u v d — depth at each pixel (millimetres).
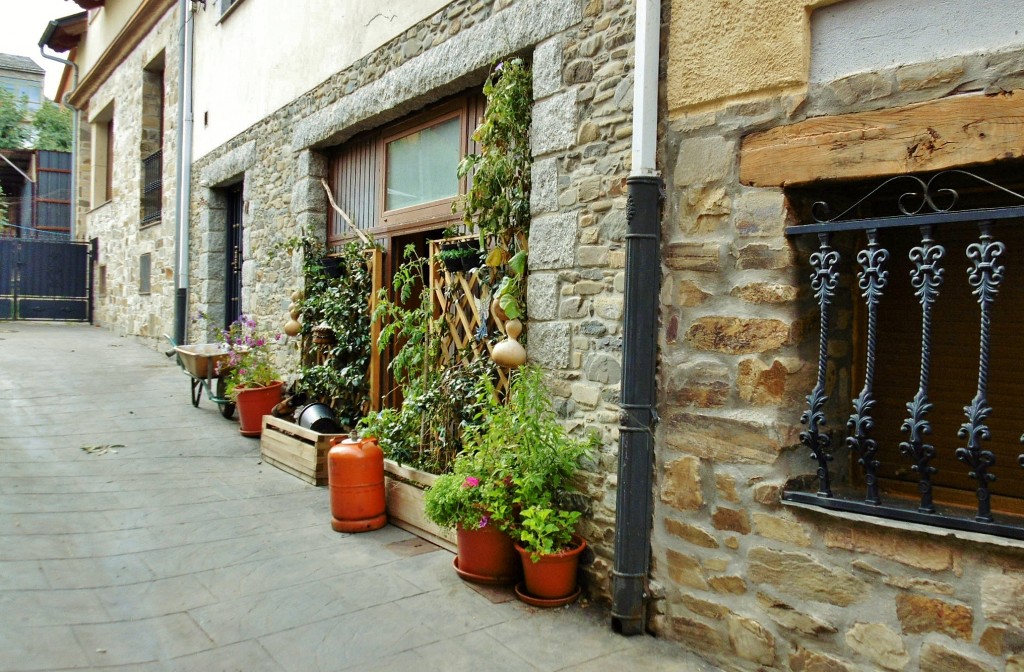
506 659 2908
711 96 2982
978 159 2312
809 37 2727
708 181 3014
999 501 2570
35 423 6656
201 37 9258
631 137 3336
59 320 15789
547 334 3756
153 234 11516
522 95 3988
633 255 3133
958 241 2693
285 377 6906
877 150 2533
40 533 4074
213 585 3521
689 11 3064
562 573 3369
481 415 4117
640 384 3137
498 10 4250
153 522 4344
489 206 4172
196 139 9453
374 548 4043
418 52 5039
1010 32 2289
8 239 15273
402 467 4441
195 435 6465
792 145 2744
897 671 2465
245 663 2832
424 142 5391
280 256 7055
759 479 2836
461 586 3568
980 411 2303
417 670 2809
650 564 3201
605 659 2941
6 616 3102
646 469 3152
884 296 2895
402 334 5078
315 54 6434
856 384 2961
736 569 2900
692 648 3029
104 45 13883
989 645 2281
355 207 6266
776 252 2807
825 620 2637
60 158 19656
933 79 2422
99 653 2859
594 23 3559
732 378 2936
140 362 10188
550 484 3504
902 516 2459
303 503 4785
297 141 6684
